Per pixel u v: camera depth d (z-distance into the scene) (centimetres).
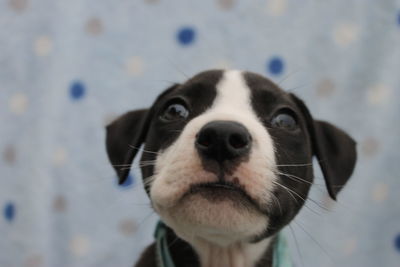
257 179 30
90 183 58
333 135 39
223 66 58
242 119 31
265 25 58
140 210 58
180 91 36
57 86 58
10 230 57
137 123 40
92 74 58
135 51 59
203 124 31
